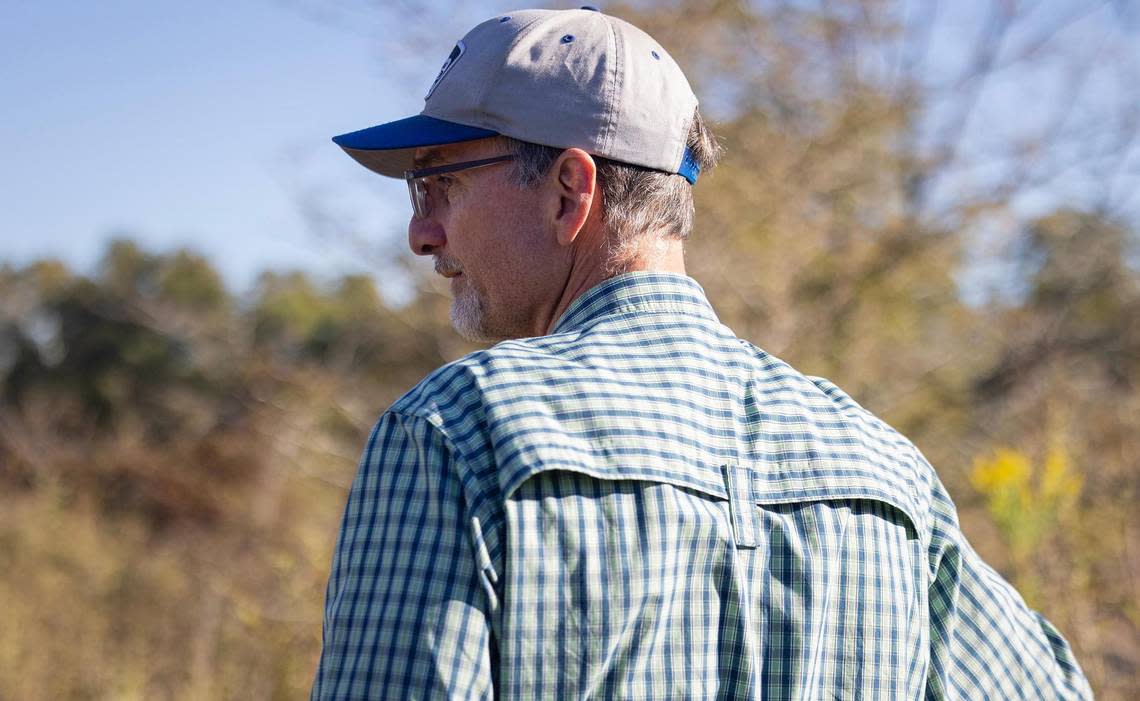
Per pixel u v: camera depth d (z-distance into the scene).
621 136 1.20
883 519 1.17
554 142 1.20
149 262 14.80
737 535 1.07
